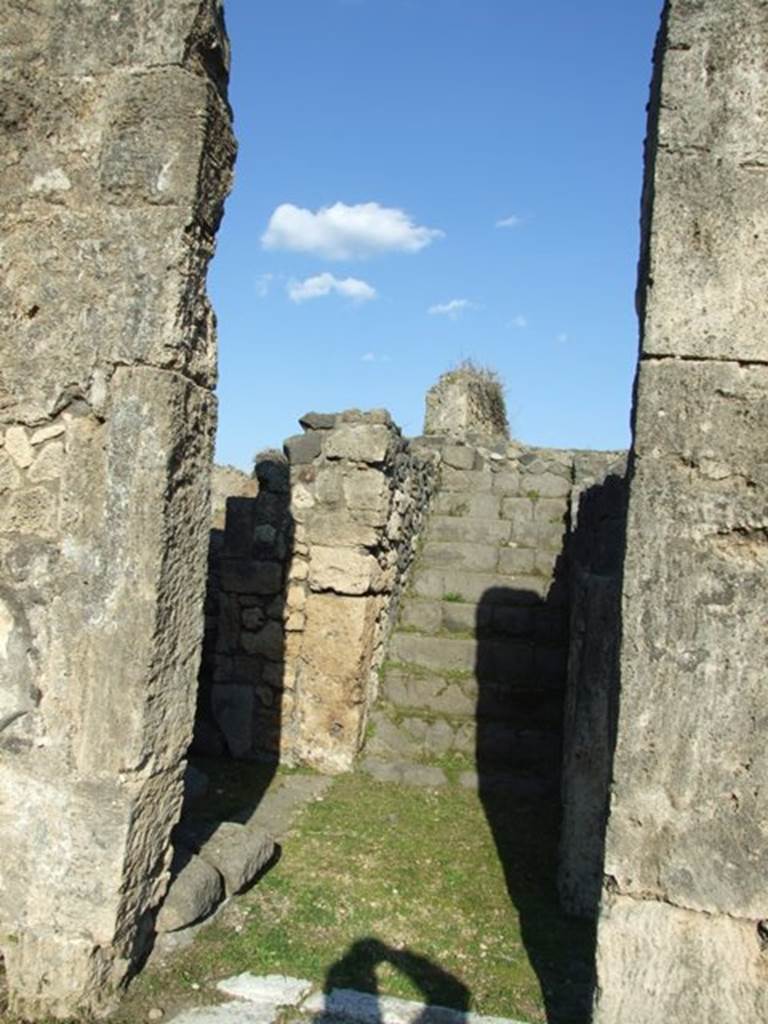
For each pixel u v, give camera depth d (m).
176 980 3.53
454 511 9.62
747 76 2.92
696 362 2.89
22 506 3.59
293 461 7.16
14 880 3.44
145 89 3.53
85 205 3.58
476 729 7.08
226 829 4.66
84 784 3.40
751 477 2.84
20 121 3.67
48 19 3.68
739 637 2.82
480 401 14.23
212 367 3.80
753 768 2.79
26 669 3.50
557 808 6.17
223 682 7.08
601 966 2.83
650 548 2.88
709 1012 2.76
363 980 3.65
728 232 2.89
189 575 3.65
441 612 8.09
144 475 3.44
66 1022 3.19
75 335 3.55
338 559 6.88
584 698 4.46
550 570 8.59
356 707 6.83
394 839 5.37
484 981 3.72
